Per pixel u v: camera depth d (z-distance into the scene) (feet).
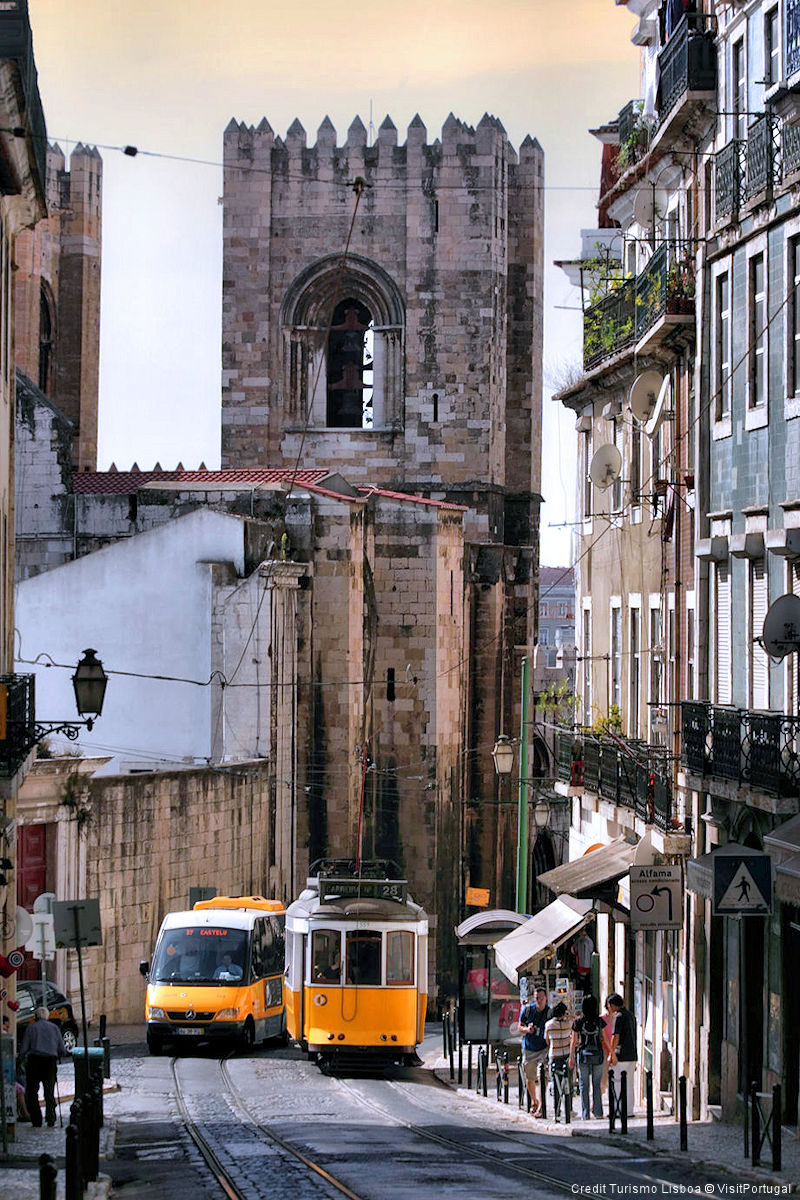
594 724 216.33
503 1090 186.50
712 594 168.25
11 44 135.74
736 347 161.48
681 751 174.09
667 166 190.80
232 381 409.90
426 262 405.39
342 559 335.88
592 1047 157.07
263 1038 228.02
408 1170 115.34
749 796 142.92
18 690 145.69
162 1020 215.72
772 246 150.51
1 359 161.48
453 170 404.57
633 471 210.38
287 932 215.51
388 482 405.80
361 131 406.21
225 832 276.82
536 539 424.05
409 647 361.51
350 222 406.21
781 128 148.66
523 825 236.22
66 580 307.78
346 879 213.87
